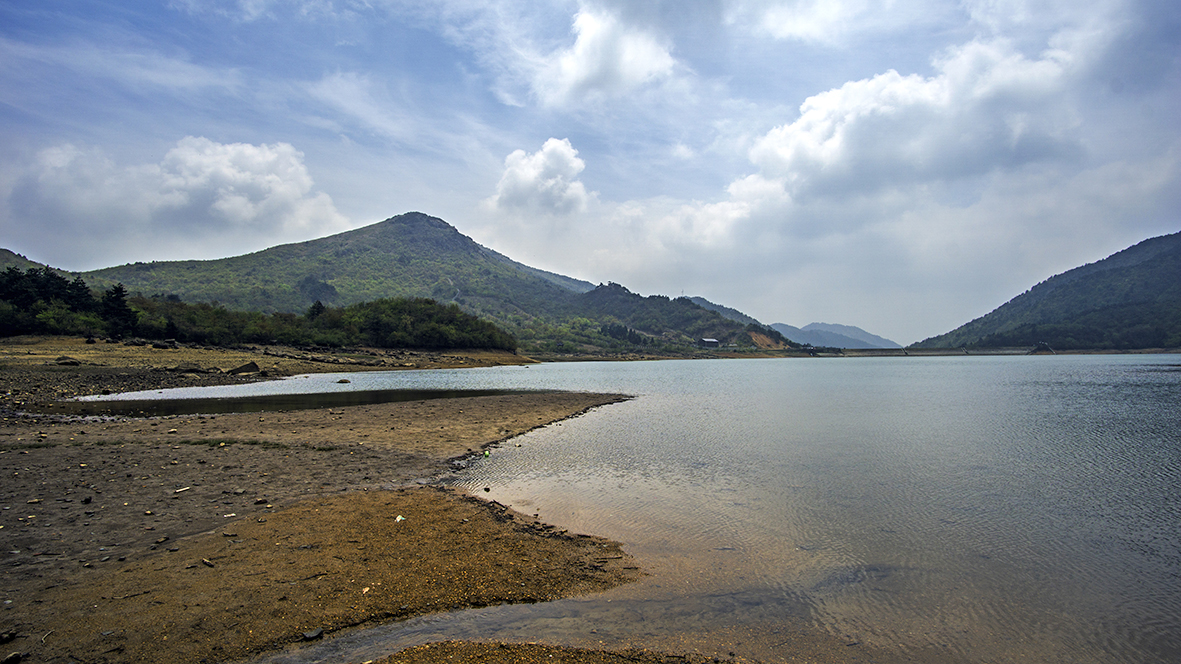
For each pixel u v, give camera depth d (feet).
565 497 45.24
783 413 106.73
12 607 23.56
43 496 40.45
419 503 41.93
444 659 21.12
